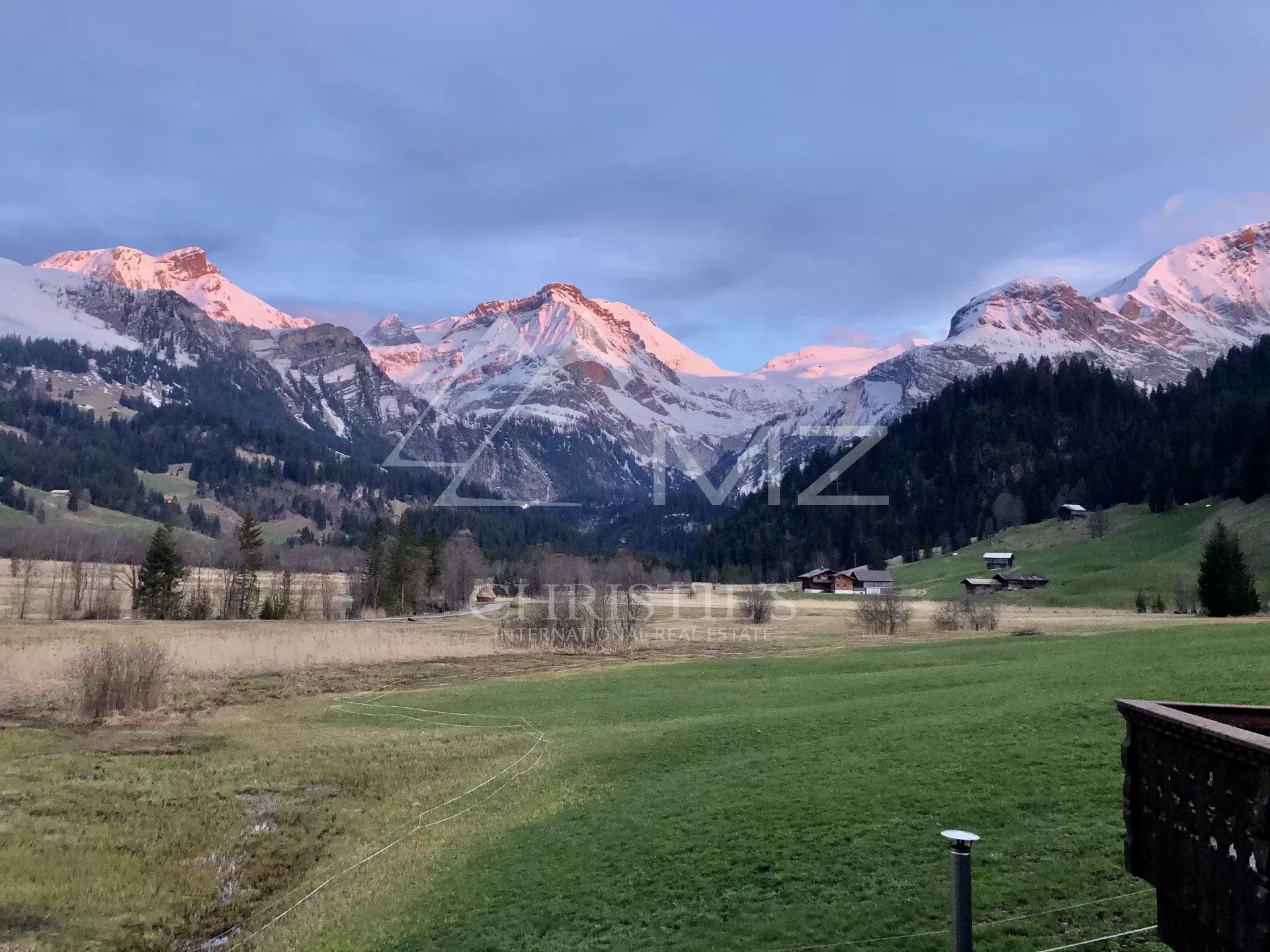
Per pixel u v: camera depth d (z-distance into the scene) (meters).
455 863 18.97
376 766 29.11
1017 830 15.59
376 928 16.22
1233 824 6.85
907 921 13.02
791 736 25.52
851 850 15.90
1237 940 6.73
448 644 71.12
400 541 128.00
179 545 143.25
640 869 16.72
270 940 16.69
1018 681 29.81
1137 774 8.50
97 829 23.39
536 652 67.44
